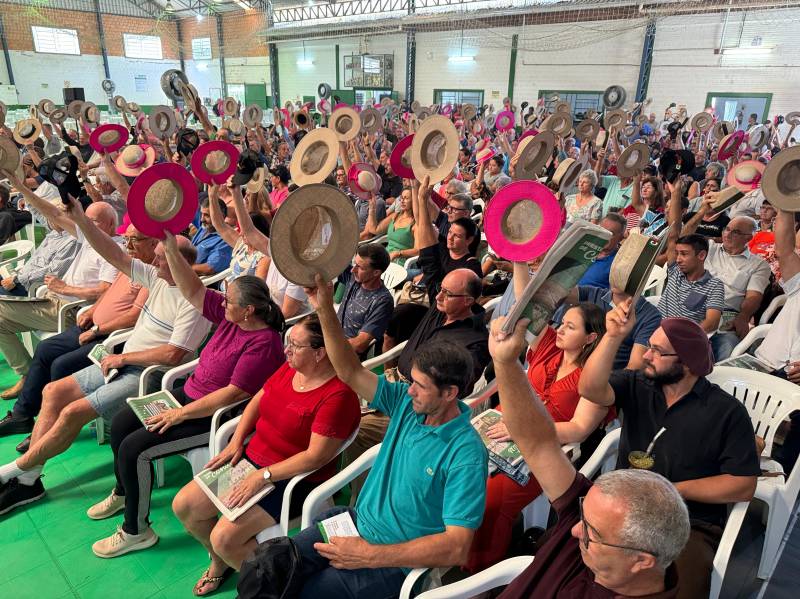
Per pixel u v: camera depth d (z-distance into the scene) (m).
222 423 2.55
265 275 3.67
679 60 14.40
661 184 4.79
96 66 21.69
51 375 3.21
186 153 5.62
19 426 3.27
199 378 2.67
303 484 2.16
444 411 1.74
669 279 3.36
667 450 1.86
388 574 1.74
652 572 1.21
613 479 1.23
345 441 2.15
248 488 2.08
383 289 3.13
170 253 2.58
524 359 2.73
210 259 4.54
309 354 2.09
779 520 2.20
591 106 15.91
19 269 4.34
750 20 13.21
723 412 1.79
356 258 3.05
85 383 2.93
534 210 1.40
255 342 2.55
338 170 6.10
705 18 13.70
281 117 14.12
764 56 13.34
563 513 1.43
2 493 2.65
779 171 2.73
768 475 2.22
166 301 2.96
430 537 1.65
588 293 3.14
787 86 13.25
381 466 1.85
